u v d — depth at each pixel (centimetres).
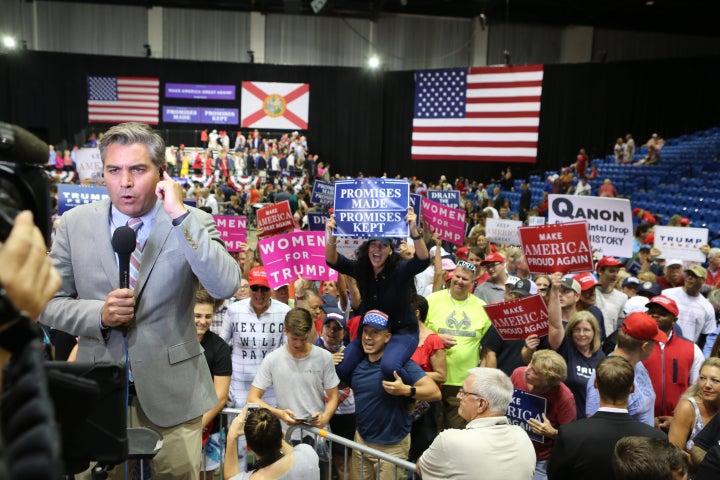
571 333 414
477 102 2162
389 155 2650
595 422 289
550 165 2238
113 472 180
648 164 1870
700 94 1992
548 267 422
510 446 277
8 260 47
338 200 403
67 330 170
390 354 385
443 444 277
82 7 2639
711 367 329
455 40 2667
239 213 1998
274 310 479
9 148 65
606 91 2141
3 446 35
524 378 388
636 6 2162
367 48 2708
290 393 403
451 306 503
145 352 173
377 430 395
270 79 2622
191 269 180
